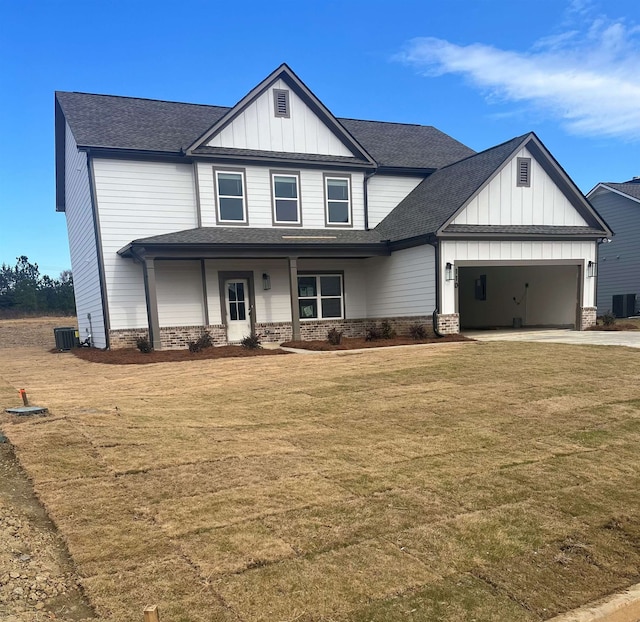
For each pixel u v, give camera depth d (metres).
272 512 3.40
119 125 14.82
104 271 13.71
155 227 14.23
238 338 15.05
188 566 2.72
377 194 17.39
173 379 8.58
